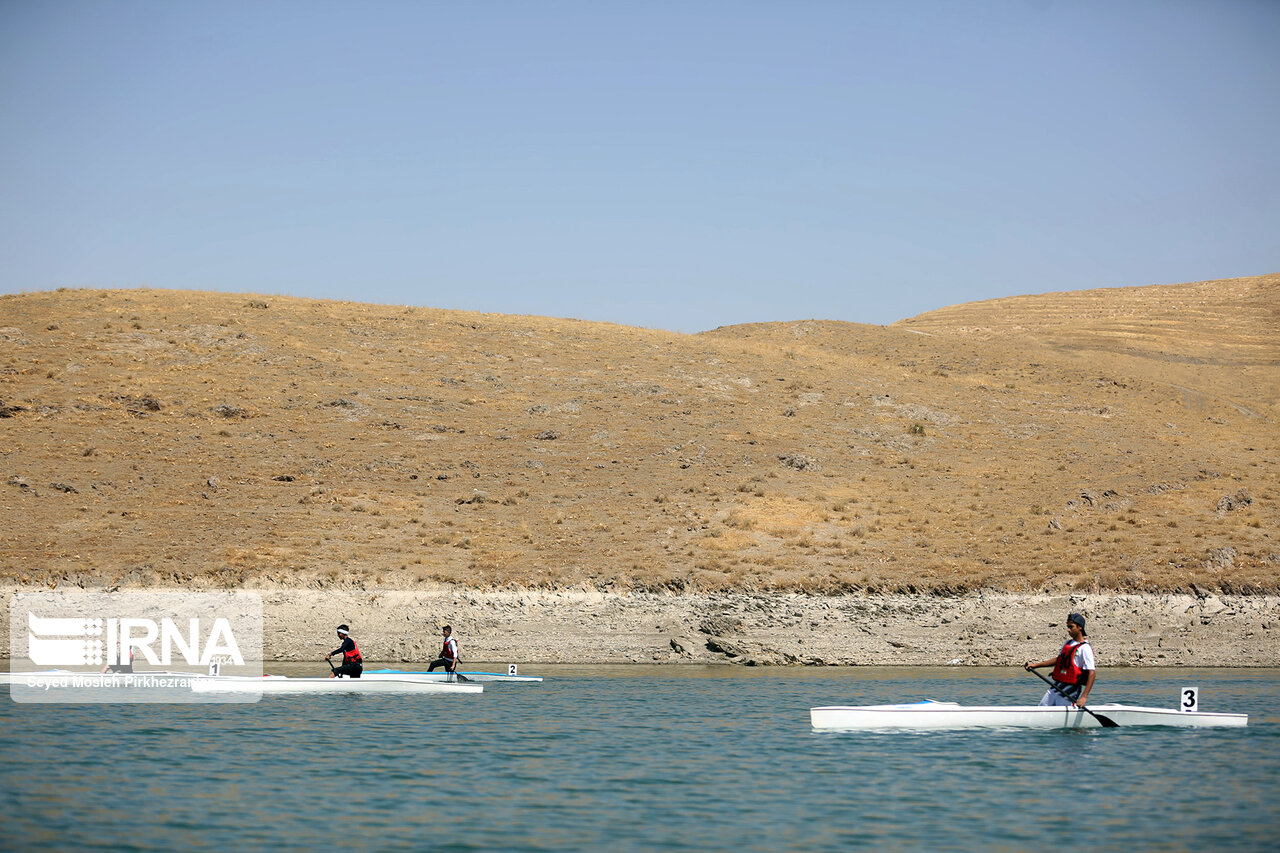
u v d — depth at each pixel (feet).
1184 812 92.17
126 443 343.26
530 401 420.36
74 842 80.64
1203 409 509.35
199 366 412.77
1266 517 316.60
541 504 324.39
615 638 240.94
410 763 111.75
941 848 81.30
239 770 106.93
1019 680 199.82
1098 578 265.95
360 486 328.70
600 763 112.98
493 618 247.29
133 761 110.73
